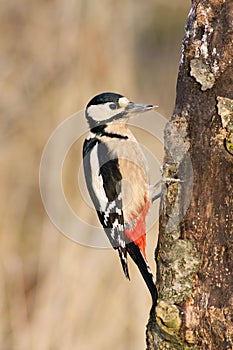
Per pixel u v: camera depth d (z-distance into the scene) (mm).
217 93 7344
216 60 7395
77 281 11734
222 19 7391
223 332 7133
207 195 7289
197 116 7414
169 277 7402
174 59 16234
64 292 11688
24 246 13609
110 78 14039
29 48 14633
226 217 7207
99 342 11508
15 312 11867
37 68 14453
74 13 14359
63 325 11523
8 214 13852
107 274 11844
